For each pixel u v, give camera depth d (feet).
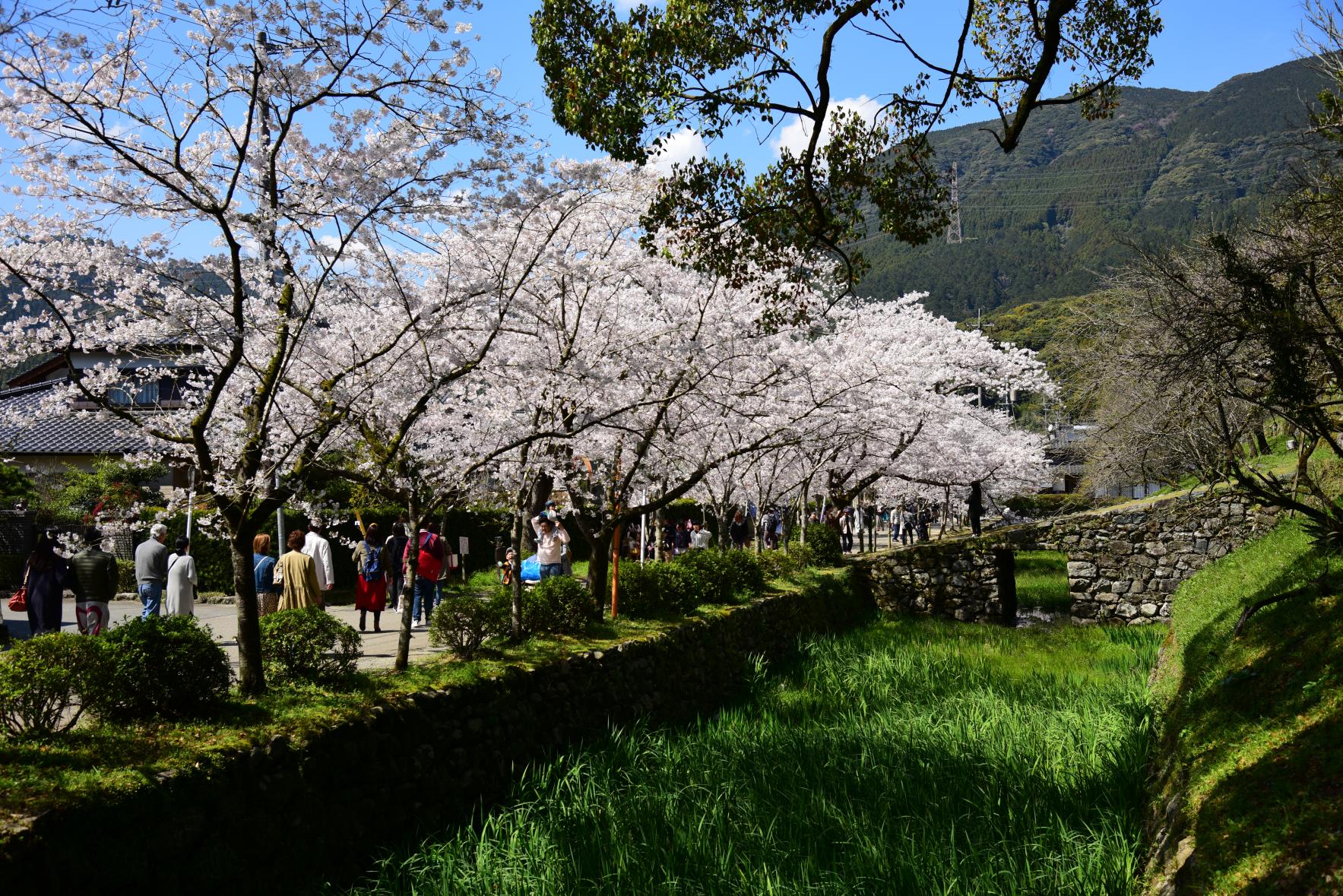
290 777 18.85
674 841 21.58
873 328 61.46
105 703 18.25
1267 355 27.86
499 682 26.94
